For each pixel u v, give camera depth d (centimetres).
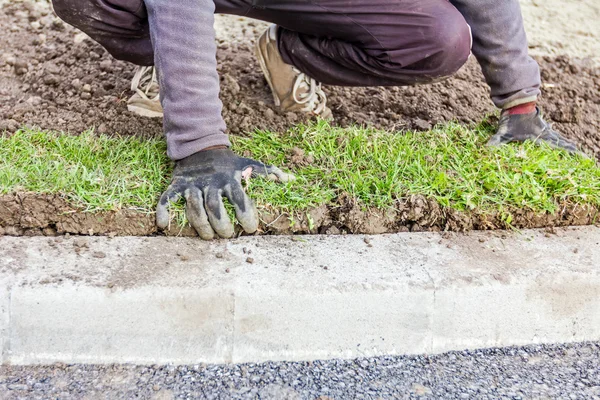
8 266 231
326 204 268
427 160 294
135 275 230
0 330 220
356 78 306
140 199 259
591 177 295
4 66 348
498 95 314
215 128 258
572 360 237
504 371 228
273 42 312
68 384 212
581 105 364
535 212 278
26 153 279
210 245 252
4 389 208
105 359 224
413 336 236
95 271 232
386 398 211
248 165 265
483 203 276
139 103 316
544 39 414
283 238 260
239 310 226
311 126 314
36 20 381
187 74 249
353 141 301
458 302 237
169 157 266
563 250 263
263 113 325
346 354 233
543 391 217
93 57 357
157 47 251
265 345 229
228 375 220
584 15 441
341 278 236
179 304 224
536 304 244
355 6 276
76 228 256
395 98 347
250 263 241
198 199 250
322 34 297
